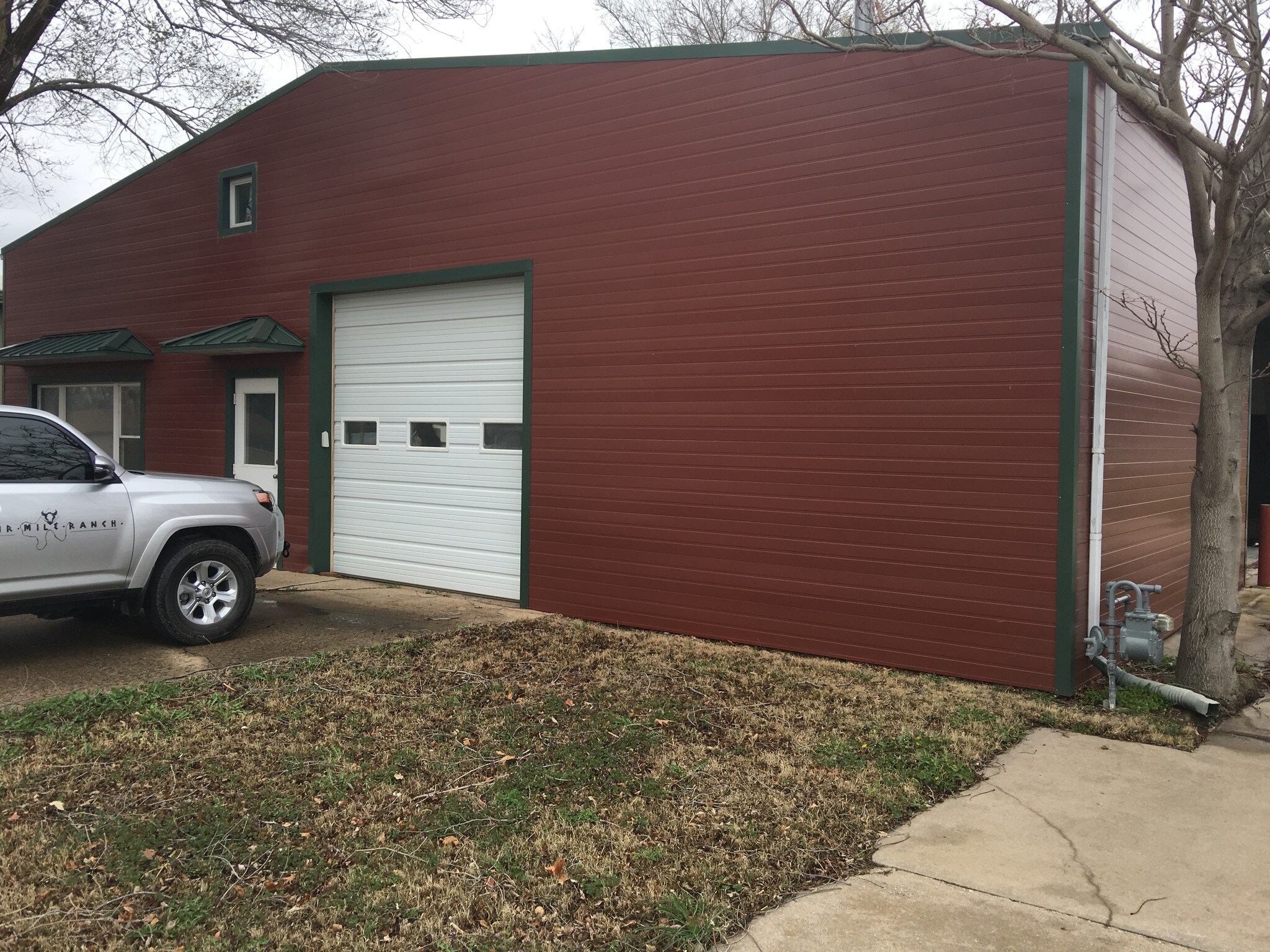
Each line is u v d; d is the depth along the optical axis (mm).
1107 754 4984
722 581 7188
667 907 3270
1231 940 3146
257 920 3145
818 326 6680
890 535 6438
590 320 7836
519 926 3172
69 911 3156
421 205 8984
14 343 13625
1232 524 5938
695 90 7219
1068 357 5746
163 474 6852
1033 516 5906
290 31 10617
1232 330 6258
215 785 4191
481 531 8867
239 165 10594
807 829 3938
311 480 10008
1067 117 5719
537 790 4258
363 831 3811
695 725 5195
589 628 7559
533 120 8156
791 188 6773
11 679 5652
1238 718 5656
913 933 3178
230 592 6832
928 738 5051
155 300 11609
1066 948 3090
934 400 6230
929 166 6211
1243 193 6145
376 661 6242
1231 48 5566
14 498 5652
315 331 9906
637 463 7602
